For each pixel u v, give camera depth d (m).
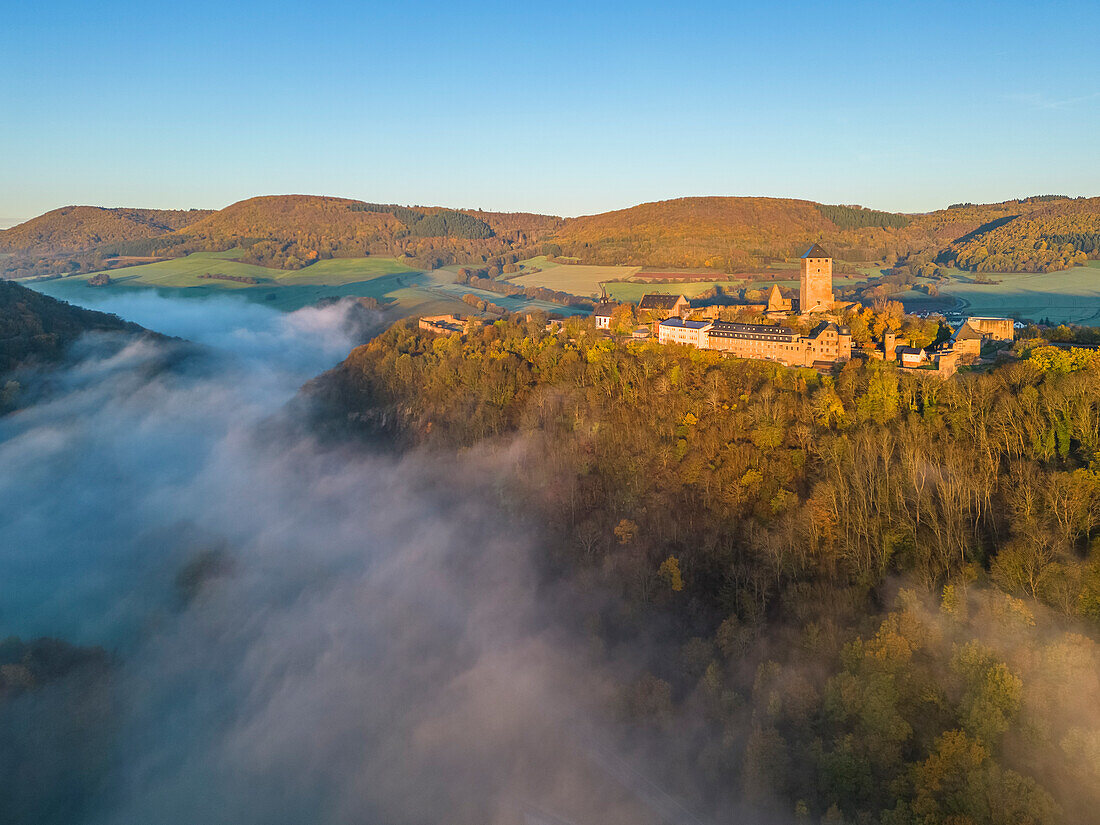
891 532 138.00
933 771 93.88
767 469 165.38
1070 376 157.00
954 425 160.00
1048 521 125.12
